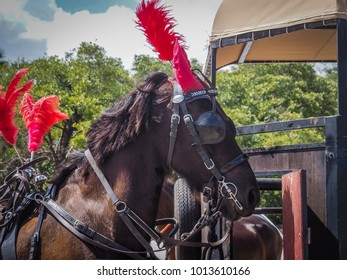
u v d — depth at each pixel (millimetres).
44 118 3203
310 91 13211
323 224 3730
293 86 12797
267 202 9992
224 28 4031
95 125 2979
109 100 13383
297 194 3389
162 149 2865
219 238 3902
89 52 14383
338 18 3592
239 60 5605
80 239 2773
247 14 3945
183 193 3918
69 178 3016
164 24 3010
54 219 2869
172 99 2883
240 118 11852
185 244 3008
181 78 2812
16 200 3006
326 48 5398
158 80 2955
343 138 3549
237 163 2863
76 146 11477
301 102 12758
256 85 13117
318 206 3791
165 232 4676
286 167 4133
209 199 2941
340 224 3504
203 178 2855
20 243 2881
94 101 12500
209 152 2842
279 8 3826
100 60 14352
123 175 2836
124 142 2852
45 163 11195
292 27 3746
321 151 3791
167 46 3004
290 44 5305
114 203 2783
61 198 2957
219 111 2934
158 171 2893
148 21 3018
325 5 3625
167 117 2867
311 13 3676
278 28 3799
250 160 4555
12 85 3197
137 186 2838
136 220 2795
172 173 2982
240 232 5035
